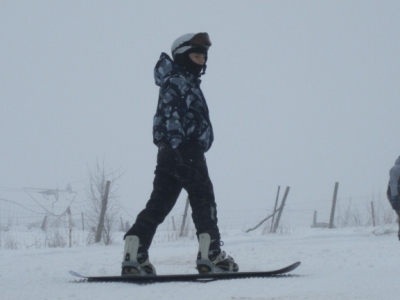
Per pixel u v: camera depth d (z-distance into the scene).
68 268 11.43
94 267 11.45
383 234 31.27
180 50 9.38
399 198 23.34
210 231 9.00
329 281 7.80
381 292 6.80
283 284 7.62
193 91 9.12
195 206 9.11
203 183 9.10
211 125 9.41
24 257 14.70
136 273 8.85
